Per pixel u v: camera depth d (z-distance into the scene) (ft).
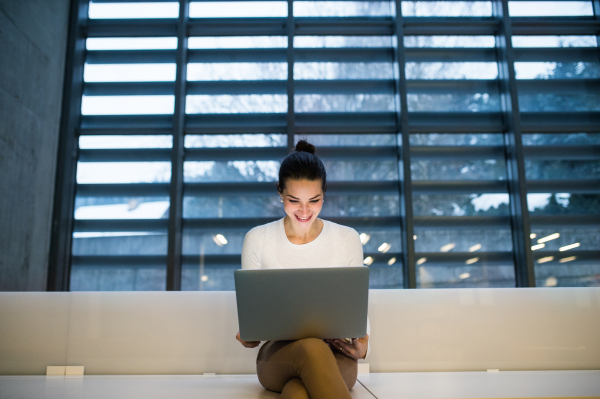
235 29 12.82
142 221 11.79
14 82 9.77
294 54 12.85
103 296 5.90
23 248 9.95
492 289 6.03
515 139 11.84
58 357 5.72
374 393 4.15
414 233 11.91
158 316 5.83
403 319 5.87
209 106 12.53
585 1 13.02
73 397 4.02
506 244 11.85
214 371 5.67
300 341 3.62
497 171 12.25
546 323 5.94
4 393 4.26
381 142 12.40
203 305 5.85
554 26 12.75
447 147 12.35
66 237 11.51
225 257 11.76
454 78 12.83
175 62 12.67
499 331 5.89
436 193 12.12
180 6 12.51
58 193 11.29
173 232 11.28
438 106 12.64
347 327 3.82
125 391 4.38
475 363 5.79
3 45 9.41
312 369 3.32
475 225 11.94
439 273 11.69
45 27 11.05
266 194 12.11
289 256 4.70
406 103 12.06
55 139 11.43
